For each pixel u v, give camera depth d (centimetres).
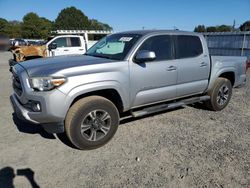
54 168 349
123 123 514
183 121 534
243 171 346
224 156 386
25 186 310
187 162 367
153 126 502
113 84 401
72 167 352
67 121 378
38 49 1330
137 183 318
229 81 609
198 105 651
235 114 589
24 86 369
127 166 356
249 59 1653
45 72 360
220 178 330
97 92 412
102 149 405
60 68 369
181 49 506
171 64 480
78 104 380
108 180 324
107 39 515
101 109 398
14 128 484
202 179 327
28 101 371
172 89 493
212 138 451
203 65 541
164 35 482
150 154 390
